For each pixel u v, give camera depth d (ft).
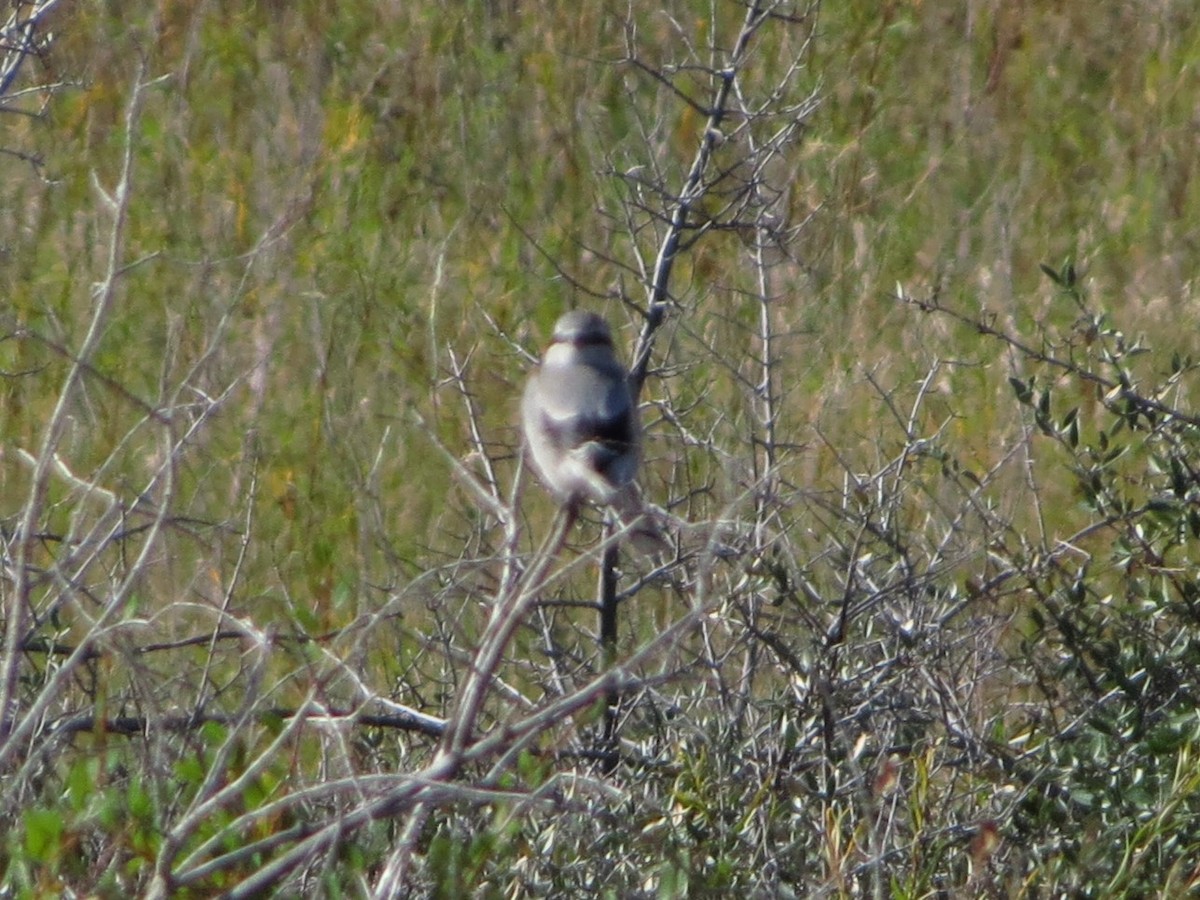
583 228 59.52
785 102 65.00
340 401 48.47
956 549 34.94
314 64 70.33
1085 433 46.19
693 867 25.52
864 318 53.98
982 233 62.80
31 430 46.57
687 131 58.08
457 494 43.27
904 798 29.30
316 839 21.52
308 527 41.70
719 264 55.62
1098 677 30.66
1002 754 29.01
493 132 66.03
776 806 28.32
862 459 43.34
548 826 27.55
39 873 22.15
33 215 60.13
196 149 63.98
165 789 22.91
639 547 30.73
